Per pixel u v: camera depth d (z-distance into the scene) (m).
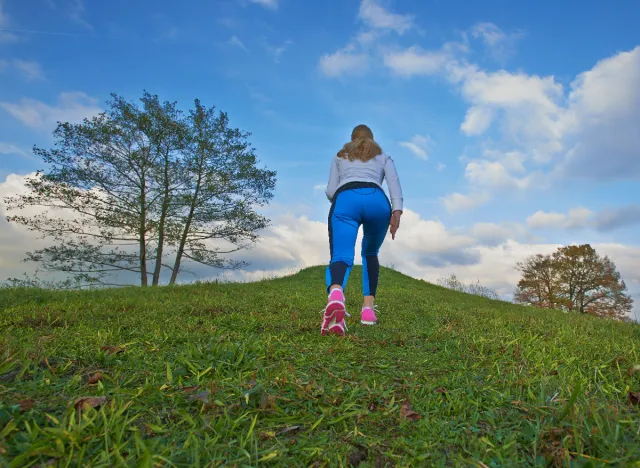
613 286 25.16
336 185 3.99
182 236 16.47
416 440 1.39
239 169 16.56
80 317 3.82
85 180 14.86
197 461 1.11
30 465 1.08
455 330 3.77
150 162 15.41
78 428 1.23
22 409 1.41
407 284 13.74
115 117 15.13
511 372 2.18
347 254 3.63
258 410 1.56
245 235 16.92
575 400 1.55
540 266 27.39
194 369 2.00
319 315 4.49
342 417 1.50
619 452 1.21
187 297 6.12
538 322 4.79
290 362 2.24
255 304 5.25
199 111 16.28
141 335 2.94
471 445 1.34
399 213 3.88
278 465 1.19
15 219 14.36
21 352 2.12
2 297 5.66
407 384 1.98
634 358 2.59
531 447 1.34
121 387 1.77
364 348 2.85
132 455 1.15
